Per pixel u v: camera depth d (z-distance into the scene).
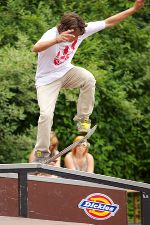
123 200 10.52
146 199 9.20
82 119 10.67
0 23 17.00
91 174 8.58
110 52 17.78
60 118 16.61
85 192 10.06
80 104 10.64
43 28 16.83
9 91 15.30
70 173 8.37
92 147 16.83
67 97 15.66
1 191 9.21
